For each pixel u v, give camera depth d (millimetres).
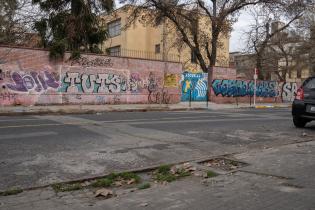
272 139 10547
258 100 34938
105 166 7039
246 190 5547
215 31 31500
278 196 5266
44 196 5270
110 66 23781
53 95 21578
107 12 26641
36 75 20906
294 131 12258
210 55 32656
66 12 25281
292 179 6133
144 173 6680
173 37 37469
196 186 5770
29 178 6156
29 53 20609
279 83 36906
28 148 8367
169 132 11344
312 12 36094
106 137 10109
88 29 25672
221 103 30688
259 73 37188
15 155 7676
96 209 4750
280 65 45938
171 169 6789
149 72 25766
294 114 12984
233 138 10570
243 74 43281
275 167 6965
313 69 44531
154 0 28469
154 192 5469
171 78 27078
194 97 30000
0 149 8203
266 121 15422
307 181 6020
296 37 39219
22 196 5262
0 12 25594
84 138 9844
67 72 22031
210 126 13086
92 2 25375
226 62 43250
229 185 5812
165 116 16766
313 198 5180
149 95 25875
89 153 8055
